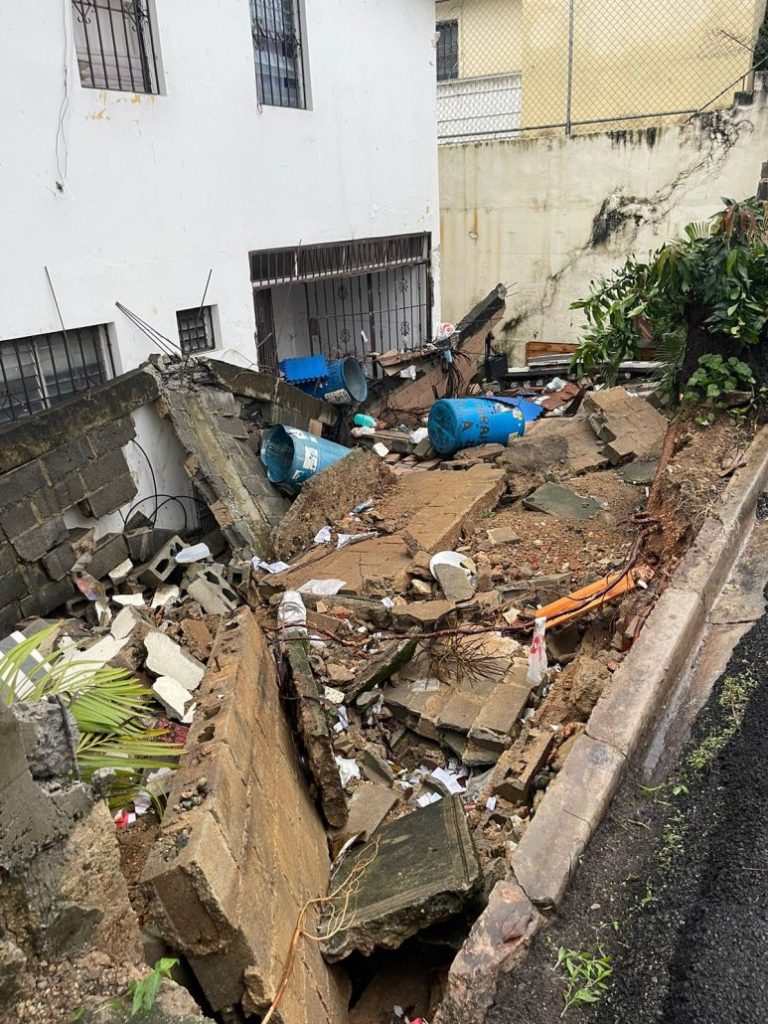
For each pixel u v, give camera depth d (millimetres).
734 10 12406
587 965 2600
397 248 11906
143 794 3465
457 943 3166
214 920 2324
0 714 1904
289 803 3545
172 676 5102
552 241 14008
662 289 7223
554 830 3020
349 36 10047
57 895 2127
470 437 10297
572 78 13844
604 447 9211
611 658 4793
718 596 4621
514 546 7223
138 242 7727
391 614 6031
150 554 7395
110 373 7762
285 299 11539
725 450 6598
